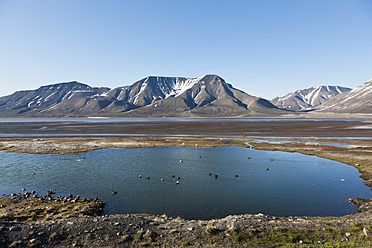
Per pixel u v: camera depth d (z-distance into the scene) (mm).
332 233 17047
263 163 47688
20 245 15773
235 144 73875
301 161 49281
